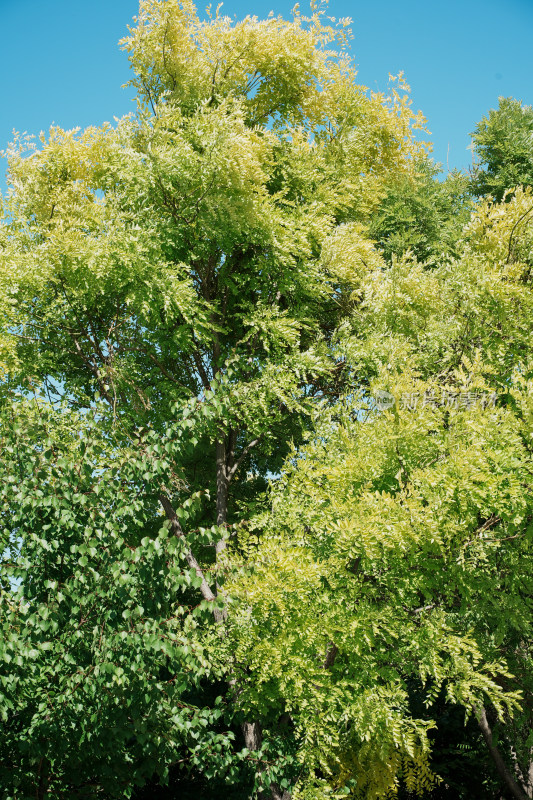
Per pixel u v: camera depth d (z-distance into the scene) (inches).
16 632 173.8
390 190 563.5
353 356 351.6
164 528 198.2
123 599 187.9
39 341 360.2
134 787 314.8
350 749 269.9
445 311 317.7
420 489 212.5
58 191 353.4
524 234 302.8
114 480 210.8
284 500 276.4
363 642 217.8
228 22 386.6
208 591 310.2
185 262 371.6
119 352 372.8
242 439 457.7
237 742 336.8
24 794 182.4
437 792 406.6
